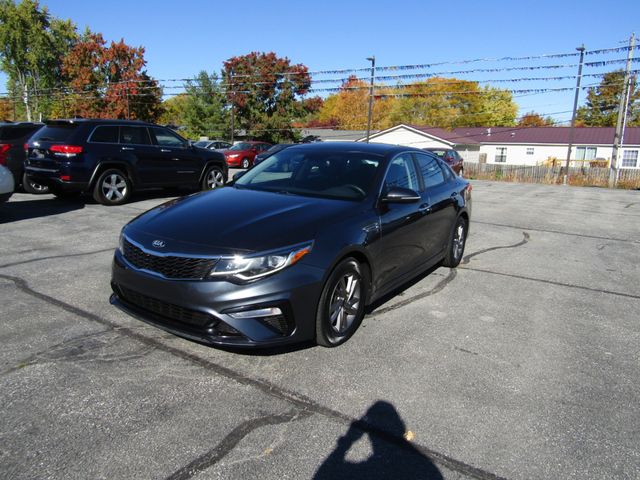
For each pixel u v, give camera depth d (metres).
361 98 64.69
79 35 62.25
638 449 2.57
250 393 2.96
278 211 3.68
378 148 4.87
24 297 4.40
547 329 4.18
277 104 46.06
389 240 4.11
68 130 9.05
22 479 2.18
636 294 5.28
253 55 45.00
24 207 9.12
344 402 2.90
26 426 2.55
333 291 3.48
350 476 2.28
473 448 2.53
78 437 2.48
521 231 8.76
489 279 5.62
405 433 2.63
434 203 5.09
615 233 8.91
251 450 2.44
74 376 3.06
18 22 57.59
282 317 3.17
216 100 50.69
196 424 2.63
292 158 4.86
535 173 32.06
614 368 3.49
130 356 3.35
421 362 3.46
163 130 10.48
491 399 3.00
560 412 2.89
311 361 3.39
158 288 3.23
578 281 5.69
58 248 6.19
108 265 5.48
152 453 2.38
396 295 4.92
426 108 61.62
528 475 2.35
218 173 11.80
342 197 4.11
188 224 3.50
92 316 4.01
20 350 3.38
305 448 2.47
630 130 41.16
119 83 43.72
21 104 61.09
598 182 28.55
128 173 9.68
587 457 2.49
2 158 10.09
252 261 3.09
